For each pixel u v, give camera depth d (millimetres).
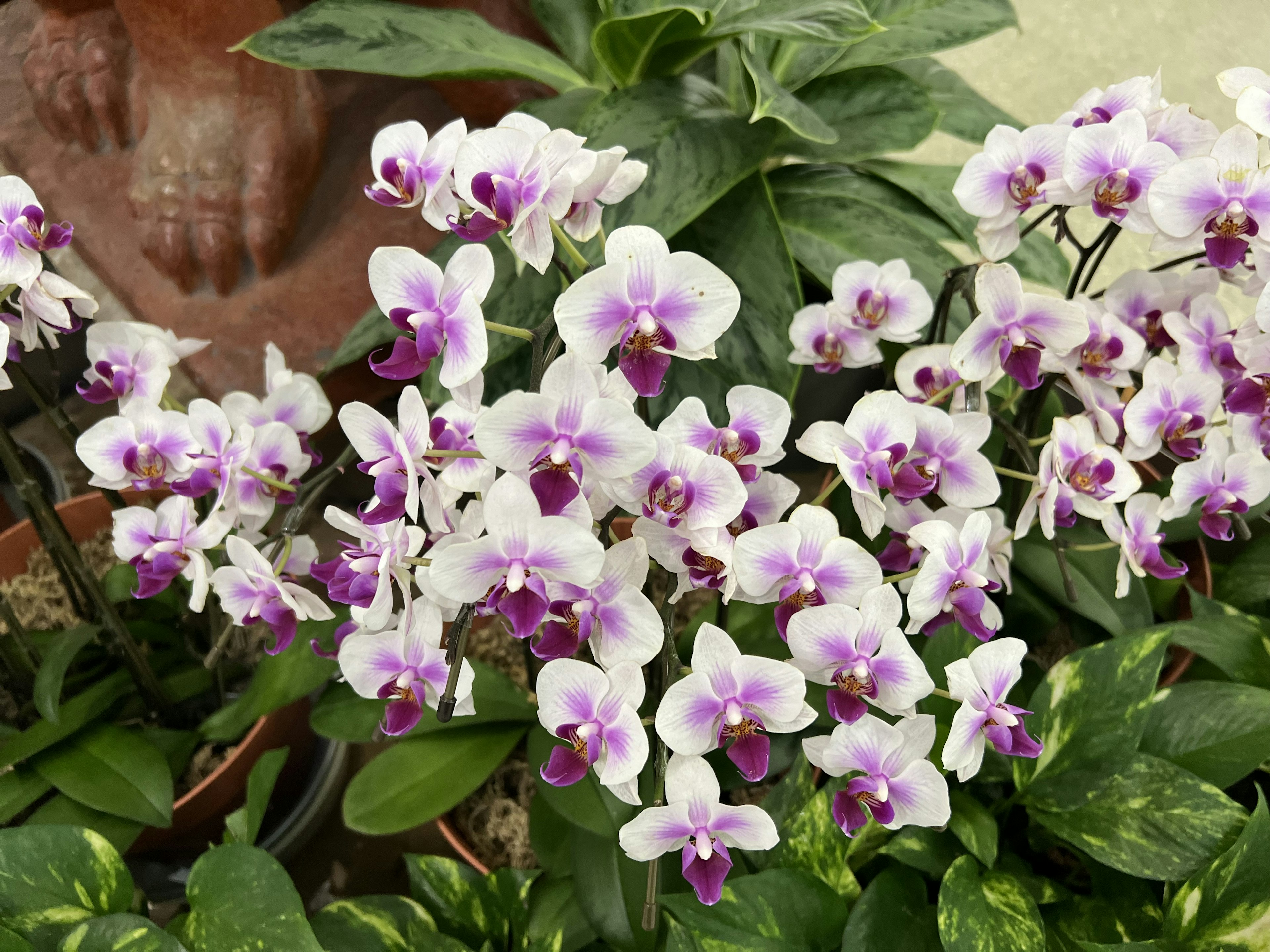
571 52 1000
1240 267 741
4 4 1268
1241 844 708
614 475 604
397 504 631
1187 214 687
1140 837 740
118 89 1087
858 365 800
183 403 1118
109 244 1101
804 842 758
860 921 728
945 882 720
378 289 621
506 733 822
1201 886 716
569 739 634
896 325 771
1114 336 716
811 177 989
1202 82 1309
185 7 980
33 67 1100
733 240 878
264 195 1056
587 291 595
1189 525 872
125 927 715
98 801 794
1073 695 766
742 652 795
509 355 924
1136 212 702
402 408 627
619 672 621
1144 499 733
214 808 863
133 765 813
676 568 644
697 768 630
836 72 928
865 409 652
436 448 687
